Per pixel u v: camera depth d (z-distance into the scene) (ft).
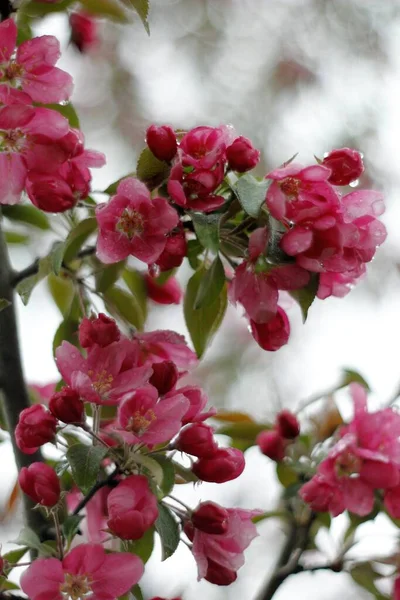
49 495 3.84
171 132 3.92
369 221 3.95
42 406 3.90
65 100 4.06
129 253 3.92
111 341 3.91
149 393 3.83
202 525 3.85
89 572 3.78
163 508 3.84
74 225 4.22
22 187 4.02
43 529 4.04
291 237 3.84
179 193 3.86
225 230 3.96
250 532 3.89
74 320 4.29
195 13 7.43
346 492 4.22
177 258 3.95
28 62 4.05
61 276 4.26
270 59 7.39
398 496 4.24
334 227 3.86
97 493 4.05
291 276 3.92
